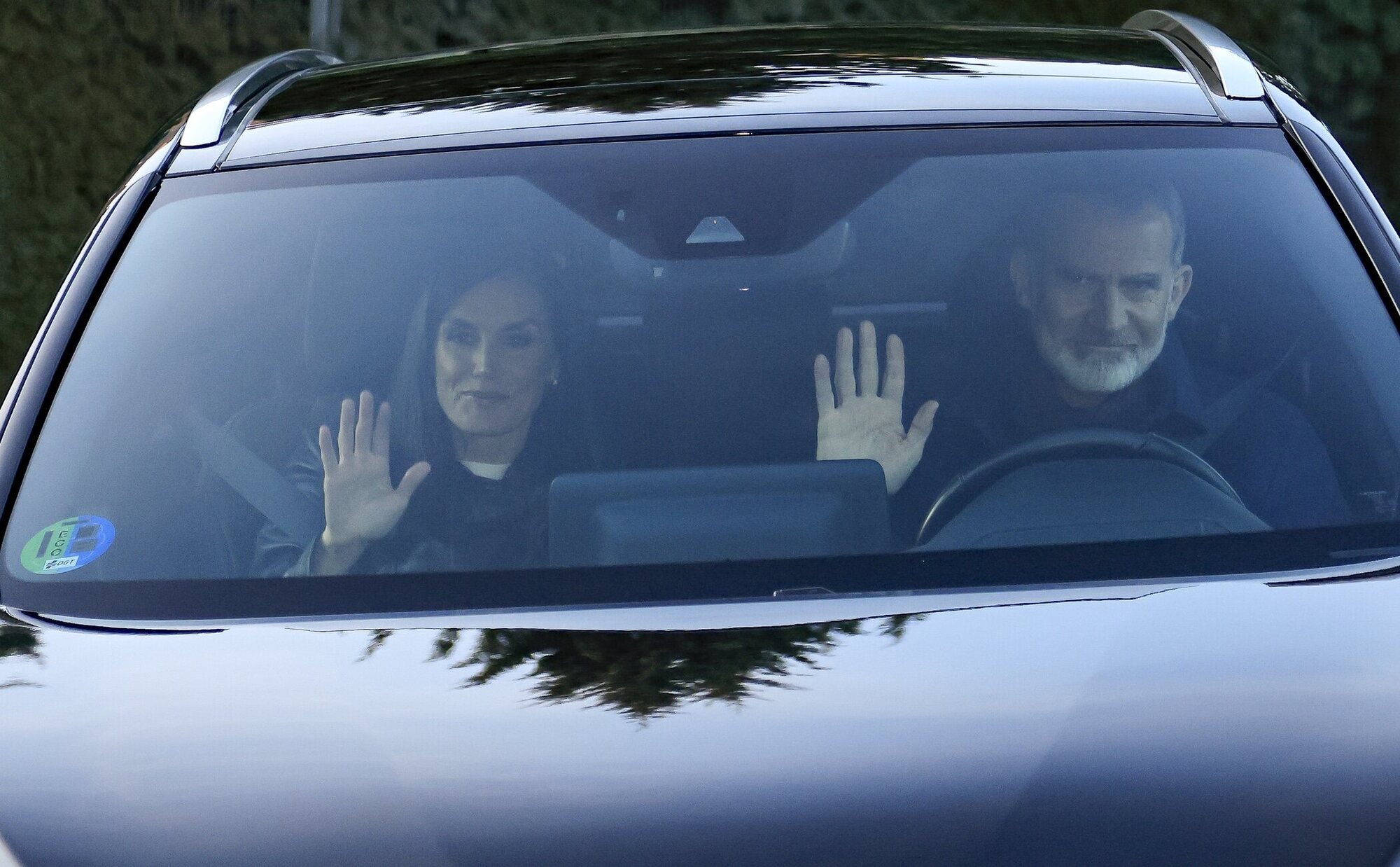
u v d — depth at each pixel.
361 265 10.27
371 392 9.98
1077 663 7.63
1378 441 9.40
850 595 8.41
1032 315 9.95
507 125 10.85
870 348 9.87
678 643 7.98
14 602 8.95
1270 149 10.52
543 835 6.78
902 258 10.09
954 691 7.43
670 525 9.11
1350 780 6.86
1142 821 6.68
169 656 8.30
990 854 6.56
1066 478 9.41
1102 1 32.44
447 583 8.76
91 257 10.63
